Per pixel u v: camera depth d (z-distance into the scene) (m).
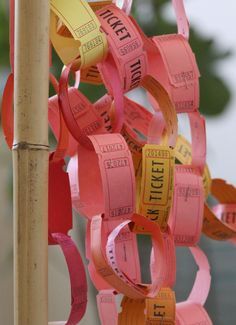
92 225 0.71
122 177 0.69
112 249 0.71
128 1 0.80
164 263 0.71
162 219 0.74
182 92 0.79
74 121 0.74
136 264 0.81
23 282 0.64
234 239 0.91
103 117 0.83
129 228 0.75
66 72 0.73
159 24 1.54
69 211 0.77
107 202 0.69
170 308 0.73
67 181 0.77
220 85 1.60
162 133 0.85
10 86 0.74
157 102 0.80
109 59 0.75
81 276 0.73
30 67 0.66
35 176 0.65
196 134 0.83
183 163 0.91
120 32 0.75
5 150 1.90
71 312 0.72
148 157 0.73
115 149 0.70
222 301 1.80
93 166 0.79
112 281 0.69
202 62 1.59
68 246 0.74
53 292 1.72
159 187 0.73
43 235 0.65
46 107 0.66
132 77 0.76
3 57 1.55
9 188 1.77
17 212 0.65
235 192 0.94
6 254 2.03
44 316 0.65
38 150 0.65
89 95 1.41
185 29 0.82
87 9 0.73
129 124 0.89
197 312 0.83
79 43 0.77
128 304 0.74
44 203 0.65
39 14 0.66
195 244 0.80
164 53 0.79
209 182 0.92
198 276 0.88
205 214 0.87
